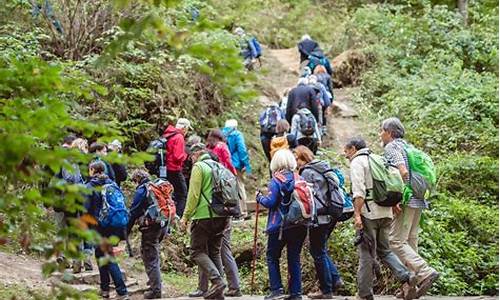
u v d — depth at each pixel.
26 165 3.21
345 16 26.34
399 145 8.23
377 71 19.47
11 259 9.53
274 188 7.42
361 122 16.92
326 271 8.17
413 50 20.42
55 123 3.33
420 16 22.94
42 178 3.54
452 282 10.25
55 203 3.36
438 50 20.17
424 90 17.14
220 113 15.27
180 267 10.94
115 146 8.04
